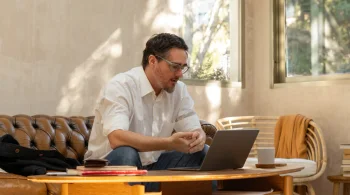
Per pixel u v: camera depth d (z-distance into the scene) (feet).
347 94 16.42
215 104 17.40
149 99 10.21
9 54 13.01
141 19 15.58
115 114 9.36
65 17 13.96
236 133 8.44
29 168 9.56
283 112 17.81
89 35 14.42
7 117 11.25
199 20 17.24
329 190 16.57
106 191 6.81
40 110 13.46
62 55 13.89
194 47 17.10
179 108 10.75
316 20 17.38
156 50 9.72
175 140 8.62
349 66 16.61
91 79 14.40
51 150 10.43
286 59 18.04
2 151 9.80
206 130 12.37
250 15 18.44
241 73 18.19
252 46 18.47
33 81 13.38
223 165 8.60
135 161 8.70
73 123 12.09
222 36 17.90
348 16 16.67
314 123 15.69
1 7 12.92
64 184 7.01
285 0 18.10
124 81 9.86
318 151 15.30
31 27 13.37
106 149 9.82
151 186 9.34
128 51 15.24
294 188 16.12
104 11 14.75
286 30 18.07
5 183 8.87
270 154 9.23
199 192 8.98
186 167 9.16
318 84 17.04
